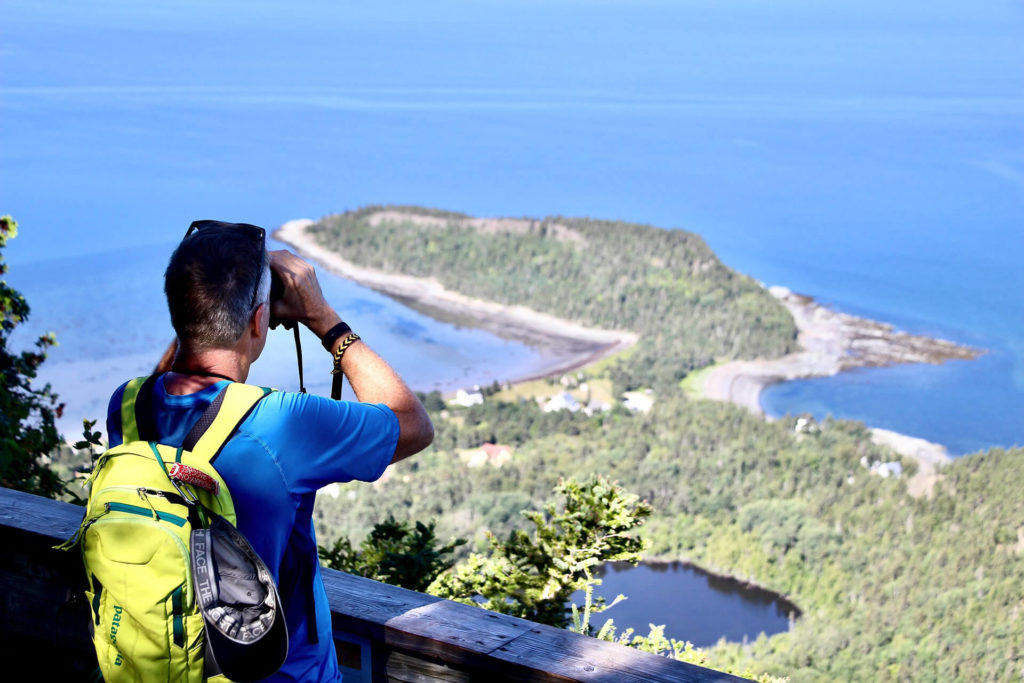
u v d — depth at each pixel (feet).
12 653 5.20
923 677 170.71
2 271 18.53
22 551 5.01
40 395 18.06
